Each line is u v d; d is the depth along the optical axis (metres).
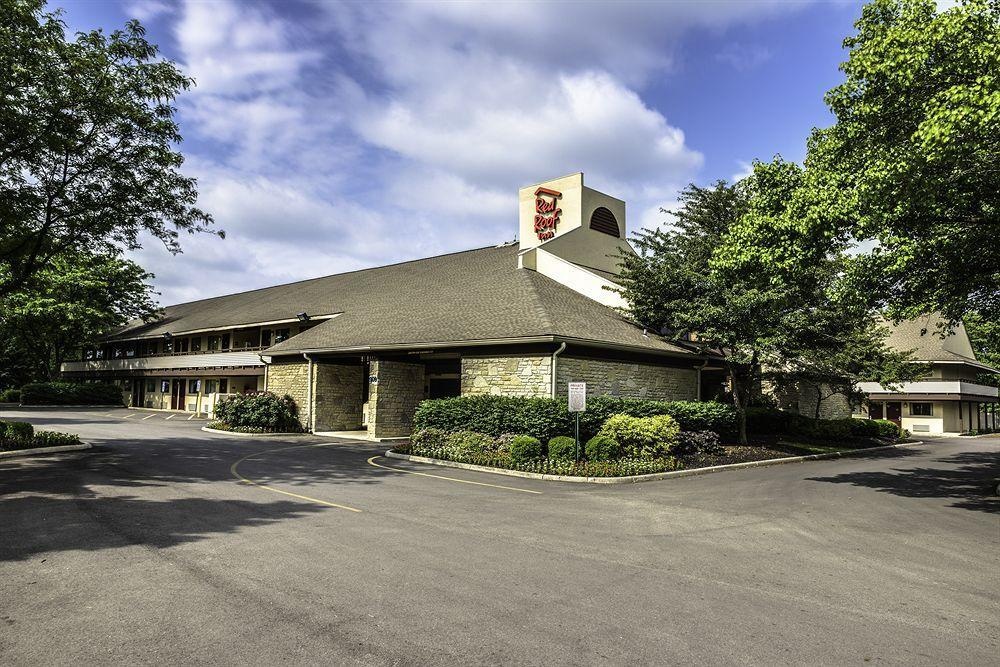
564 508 10.62
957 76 10.58
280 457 17.50
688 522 9.68
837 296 13.69
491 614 5.41
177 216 18.72
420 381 24.88
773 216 13.98
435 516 9.63
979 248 12.20
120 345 53.94
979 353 48.12
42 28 14.79
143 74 17.02
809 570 7.08
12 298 41.88
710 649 4.77
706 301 20.78
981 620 5.52
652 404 18.81
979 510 11.42
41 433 18.84
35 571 6.46
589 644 4.81
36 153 15.78
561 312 21.33
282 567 6.66
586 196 29.89
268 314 35.09
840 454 23.33
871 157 12.05
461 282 28.05
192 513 9.43
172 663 4.36
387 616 5.31
